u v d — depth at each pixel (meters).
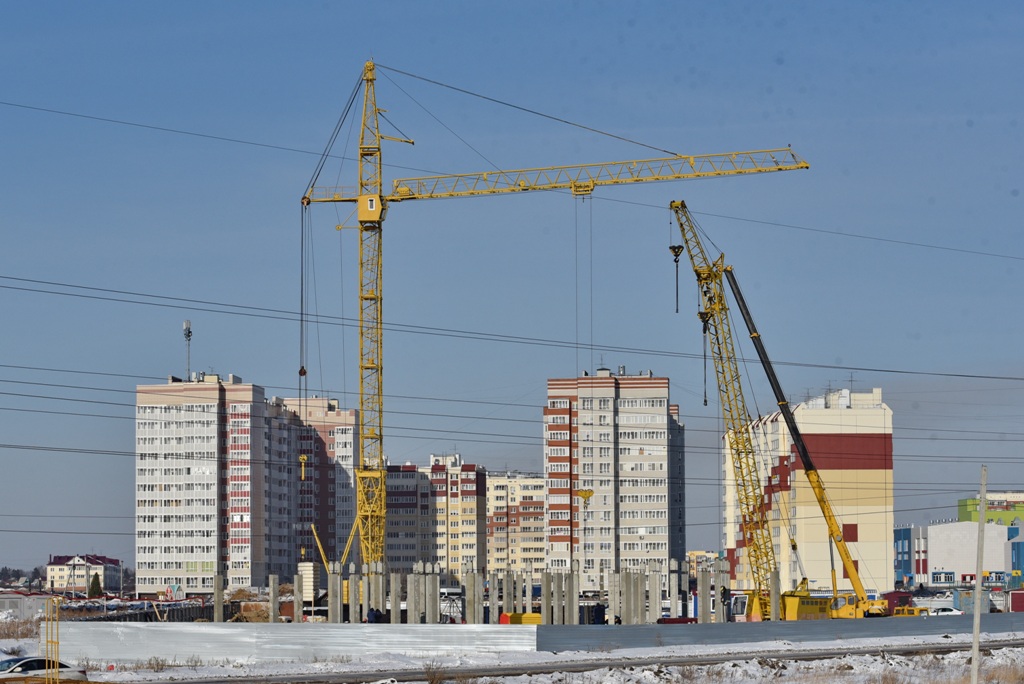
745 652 100.88
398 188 190.12
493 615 140.38
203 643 99.75
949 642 112.00
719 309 160.50
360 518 184.38
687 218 160.88
